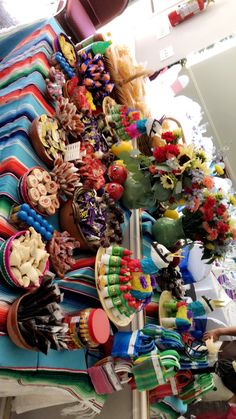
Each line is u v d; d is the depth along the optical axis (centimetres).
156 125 132
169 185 109
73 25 159
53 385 87
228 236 113
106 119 142
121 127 141
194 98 224
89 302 102
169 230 128
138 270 105
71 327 87
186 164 107
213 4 196
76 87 126
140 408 106
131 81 168
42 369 82
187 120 191
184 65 216
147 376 96
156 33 210
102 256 105
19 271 74
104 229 112
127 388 110
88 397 97
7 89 113
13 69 119
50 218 98
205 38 191
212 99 220
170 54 198
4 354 69
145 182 119
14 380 78
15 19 204
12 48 143
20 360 74
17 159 91
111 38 182
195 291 175
